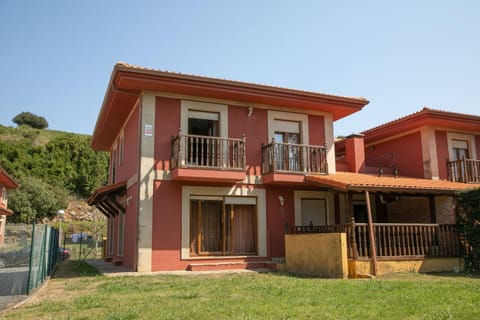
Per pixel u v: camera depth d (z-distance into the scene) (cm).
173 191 1324
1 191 3002
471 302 645
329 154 1577
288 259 1286
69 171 4891
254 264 1365
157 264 1262
